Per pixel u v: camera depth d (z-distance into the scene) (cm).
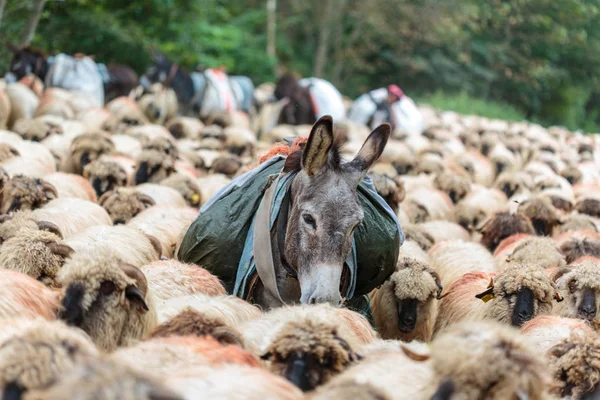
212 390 550
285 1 6906
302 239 826
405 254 1244
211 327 716
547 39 6625
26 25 3656
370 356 717
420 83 6669
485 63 6706
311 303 808
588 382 733
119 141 2212
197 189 1692
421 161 2292
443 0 6319
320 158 833
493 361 560
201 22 5344
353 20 6569
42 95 2917
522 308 977
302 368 650
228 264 953
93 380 444
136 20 4759
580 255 1284
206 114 3553
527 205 1575
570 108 7012
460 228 1588
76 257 752
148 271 934
